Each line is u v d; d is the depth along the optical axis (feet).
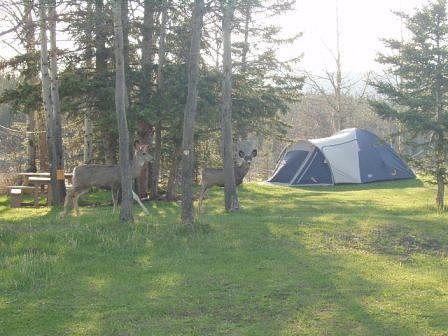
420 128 45.68
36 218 39.17
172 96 50.55
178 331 16.15
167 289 19.72
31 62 52.11
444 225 32.14
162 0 42.24
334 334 16.05
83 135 73.67
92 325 16.47
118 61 28.91
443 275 22.52
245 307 18.13
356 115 156.76
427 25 45.34
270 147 123.95
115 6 28.66
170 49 55.21
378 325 16.78
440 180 46.62
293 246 26.25
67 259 23.02
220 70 55.52
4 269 21.30
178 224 28.58
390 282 21.13
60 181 50.52
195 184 70.74
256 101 56.49
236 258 23.86
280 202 52.31
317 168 71.20
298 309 18.04
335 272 22.21
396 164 74.74
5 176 63.10
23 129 80.43
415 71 46.37
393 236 29.35
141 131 53.78
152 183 56.03
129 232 26.86
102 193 59.62
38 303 18.20
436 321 17.17
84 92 50.11
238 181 47.65
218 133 67.87
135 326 16.47
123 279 20.81
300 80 63.10
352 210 45.73
